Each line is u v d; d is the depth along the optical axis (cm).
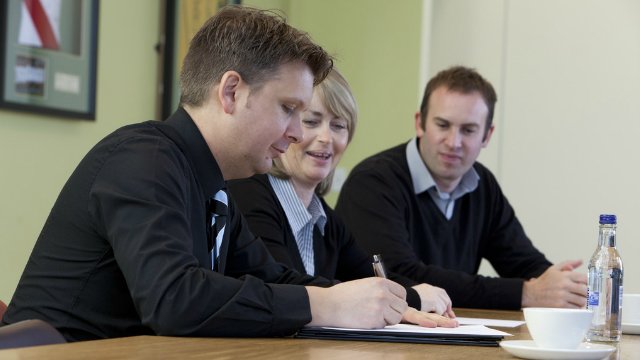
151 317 130
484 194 305
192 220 151
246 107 154
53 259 146
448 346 135
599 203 411
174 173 144
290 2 453
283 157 225
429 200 291
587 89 415
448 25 435
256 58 153
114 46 345
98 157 145
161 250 133
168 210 137
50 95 312
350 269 242
